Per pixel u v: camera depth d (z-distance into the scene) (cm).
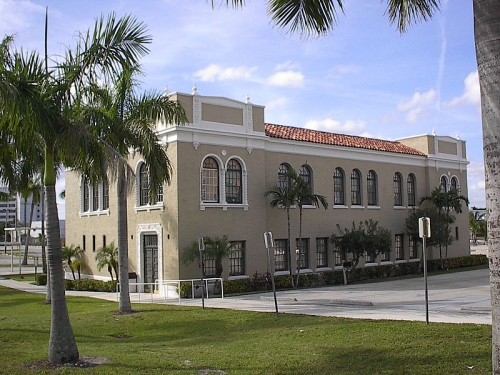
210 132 2578
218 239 2494
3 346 1195
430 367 952
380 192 3456
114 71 1185
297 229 2959
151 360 1052
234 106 2708
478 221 7794
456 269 3734
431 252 3778
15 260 6769
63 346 1030
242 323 1554
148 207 2648
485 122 659
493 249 647
